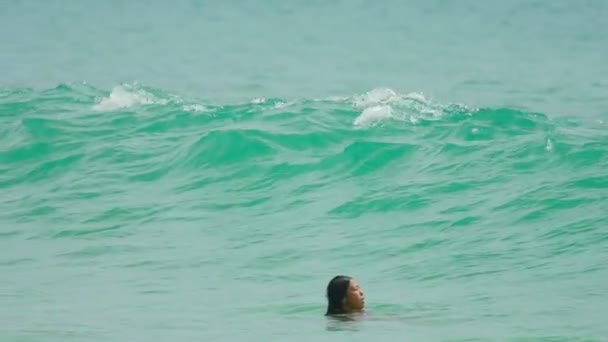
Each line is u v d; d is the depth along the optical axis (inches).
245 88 5221.5
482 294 1624.0
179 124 3159.5
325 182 2495.1
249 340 1413.6
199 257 2003.0
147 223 2289.6
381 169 2541.8
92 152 2888.8
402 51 7037.4
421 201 2258.9
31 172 2785.4
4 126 3218.5
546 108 4254.4
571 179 2268.7
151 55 6835.6
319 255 1971.0
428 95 4953.3
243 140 2778.1
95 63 6437.0
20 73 5944.9
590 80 5319.9
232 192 2500.0
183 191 2534.5
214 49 7160.4
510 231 1991.9
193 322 1537.9
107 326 1518.2
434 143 2696.9
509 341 1343.5
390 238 2041.1
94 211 2400.3
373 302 1622.8
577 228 1948.8
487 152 2564.0
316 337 1417.3
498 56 6688.0
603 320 1418.6
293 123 2979.8
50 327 1517.0
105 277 1878.7
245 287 1775.3
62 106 3472.0
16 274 1924.2
